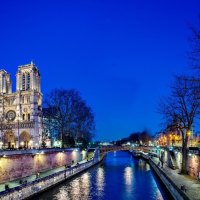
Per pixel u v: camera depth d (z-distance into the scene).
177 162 67.38
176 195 38.47
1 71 142.75
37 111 132.75
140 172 83.50
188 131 54.56
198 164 47.34
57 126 112.00
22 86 138.62
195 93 31.33
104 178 69.56
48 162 75.00
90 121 120.75
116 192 51.34
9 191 36.56
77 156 105.19
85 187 56.25
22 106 135.25
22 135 131.25
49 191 51.38
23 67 139.25
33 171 65.12
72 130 110.62
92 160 99.94
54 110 106.25
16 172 57.25
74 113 106.19
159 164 76.19
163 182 55.59
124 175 76.00
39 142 129.12
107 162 125.50
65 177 62.25
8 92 146.12
